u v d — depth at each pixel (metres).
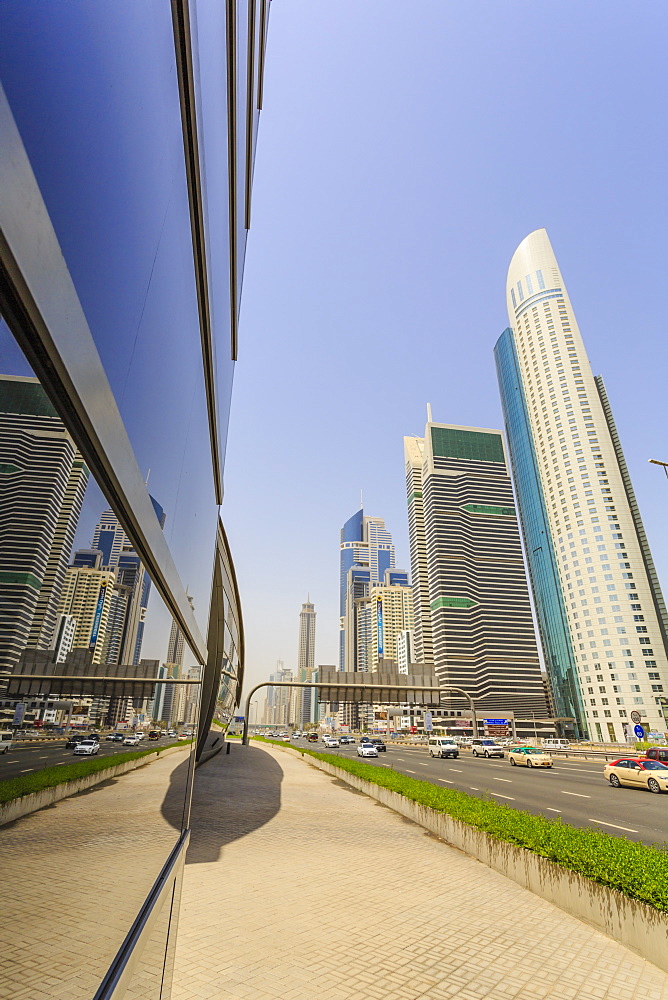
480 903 7.58
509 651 168.62
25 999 1.33
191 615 6.66
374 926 6.62
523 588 180.38
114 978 2.14
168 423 3.79
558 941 6.25
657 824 14.48
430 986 5.09
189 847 10.68
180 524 5.17
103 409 1.97
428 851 10.89
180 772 5.02
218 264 7.87
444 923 6.77
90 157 1.73
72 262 1.57
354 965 5.49
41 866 1.48
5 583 1.18
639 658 123.50
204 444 8.12
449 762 40.78
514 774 30.23
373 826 13.66
